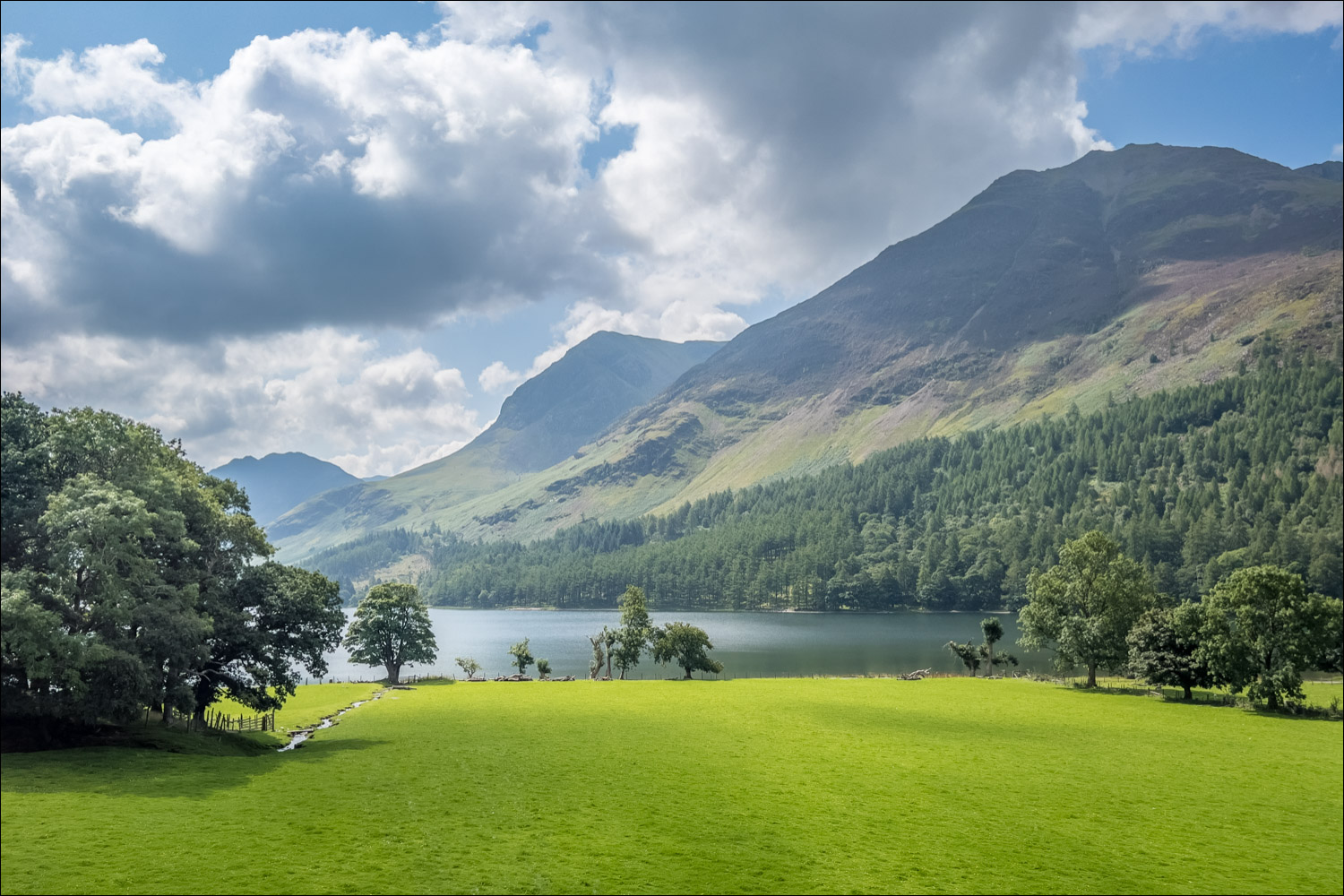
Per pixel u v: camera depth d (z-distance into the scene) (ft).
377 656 460.96
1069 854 153.89
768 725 281.95
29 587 184.65
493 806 170.40
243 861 131.75
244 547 248.52
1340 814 181.06
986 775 209.87
